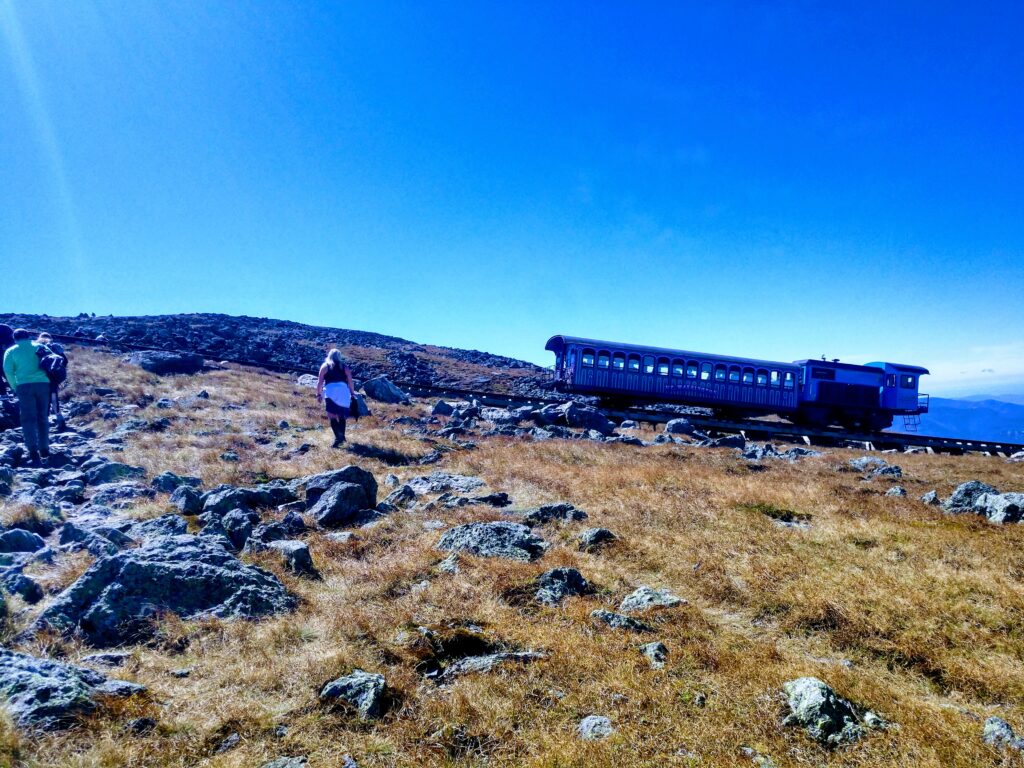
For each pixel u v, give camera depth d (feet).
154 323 154.61
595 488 39.60
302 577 22.21
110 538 23.59
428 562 23.97
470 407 85.10
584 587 22.76
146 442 45.24
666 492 38.75
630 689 15.16
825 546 28.48
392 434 57.47
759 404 123.65
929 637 19.42
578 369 118.21
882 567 25.54
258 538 25.58
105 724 12.18
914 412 132.36
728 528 30.99
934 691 16.89
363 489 32.22
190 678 14.80
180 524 25.67
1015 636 19.66
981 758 13.16
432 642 17.15
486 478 42.19
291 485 34.73
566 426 82.99
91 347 99.19
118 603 17.24
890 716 14.84
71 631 16.46
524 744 12.87
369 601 20.17
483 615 19.39
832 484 45.80
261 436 52.39
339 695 14.05
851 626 19.81
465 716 13.65
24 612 17.31
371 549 26.02
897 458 82.64
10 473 32.37
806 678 15.51
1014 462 85.35
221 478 36.55
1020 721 15.21
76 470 36.76
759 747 13.30
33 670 13.15
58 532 25.17
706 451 63.87
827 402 124.88
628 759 12.43
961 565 26.17
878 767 12.62
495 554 25.35
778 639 19.52
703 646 17.83
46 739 11.37
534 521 31.32
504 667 15.85
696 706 14.70
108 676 14.34
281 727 13.01
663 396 120.16
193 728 12.67
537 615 19.85
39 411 38.78
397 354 201.26
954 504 38.27
